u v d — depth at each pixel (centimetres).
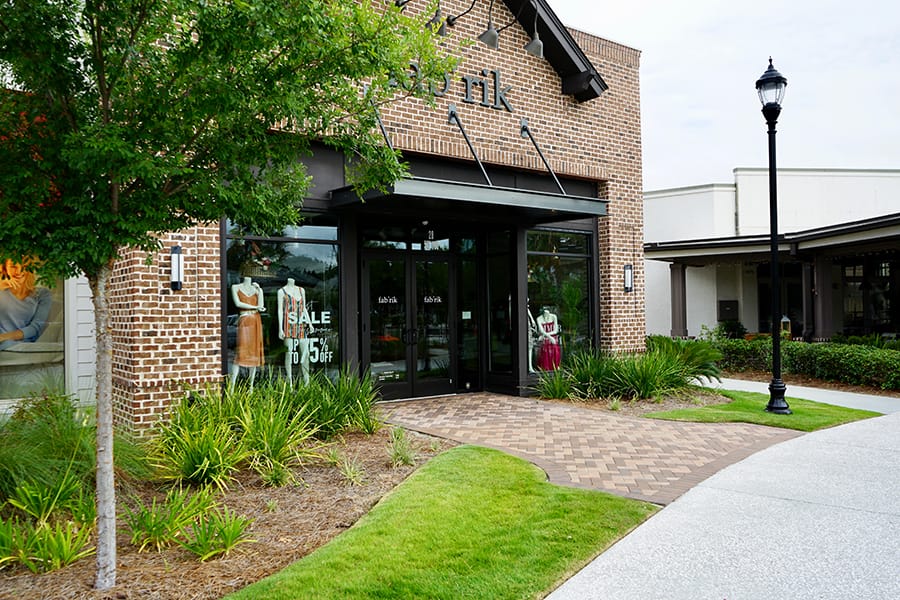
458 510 494
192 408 690
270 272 902
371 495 553
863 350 1319
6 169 362
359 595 354
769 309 2378
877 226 1522
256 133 430
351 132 498
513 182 1168
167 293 780
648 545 437
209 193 412
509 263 1190
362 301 1078
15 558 402
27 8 342
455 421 898
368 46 436
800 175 2477
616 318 1282
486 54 1118
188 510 466
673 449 715
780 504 519
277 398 753
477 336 1227
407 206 1005
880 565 400
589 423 875
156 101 386
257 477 602
